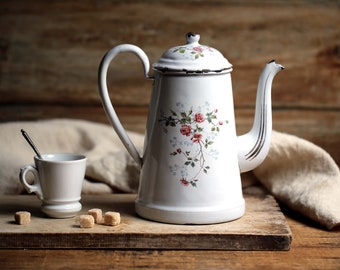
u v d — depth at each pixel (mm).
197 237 1189
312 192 1335
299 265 1147
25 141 1558
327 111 1852
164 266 1139
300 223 1325
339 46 1846
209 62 1219
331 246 1220
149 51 1856
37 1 1848
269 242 1193
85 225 1212
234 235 1190
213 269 1131
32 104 1863
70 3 1848
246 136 1274
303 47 1849
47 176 1239
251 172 1432
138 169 1430
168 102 1222
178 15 1850
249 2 1844
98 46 1855
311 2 1843
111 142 1589
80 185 1264
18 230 1199
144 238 1190
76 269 1130
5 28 1850
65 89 1859
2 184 1418
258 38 1850
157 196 1235
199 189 1222
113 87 1852
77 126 1613
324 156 1378
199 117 1217
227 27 1851
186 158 1219
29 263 1148
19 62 1856
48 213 1254
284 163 1399
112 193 1433
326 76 1851
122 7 1848
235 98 1851
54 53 1855
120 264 1146
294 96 1853
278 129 1854
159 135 1230
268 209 1312
